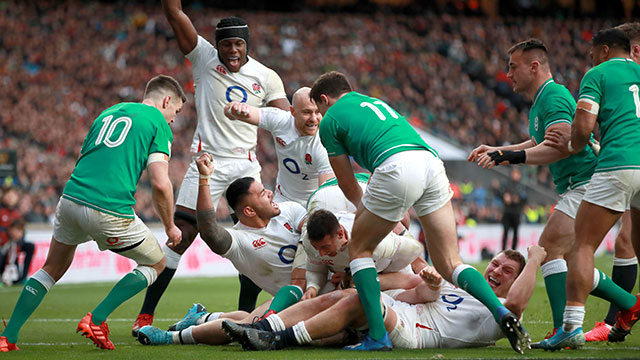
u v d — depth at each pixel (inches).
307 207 718.5
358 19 3885.3
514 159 641.0
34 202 2060.8
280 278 694.5
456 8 4131.4
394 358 523.5
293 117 774.5
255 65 852.6
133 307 1085.8
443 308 602.2
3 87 2974.9
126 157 614.5
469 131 3250.5
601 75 589.6
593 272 571.2
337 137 601.0
